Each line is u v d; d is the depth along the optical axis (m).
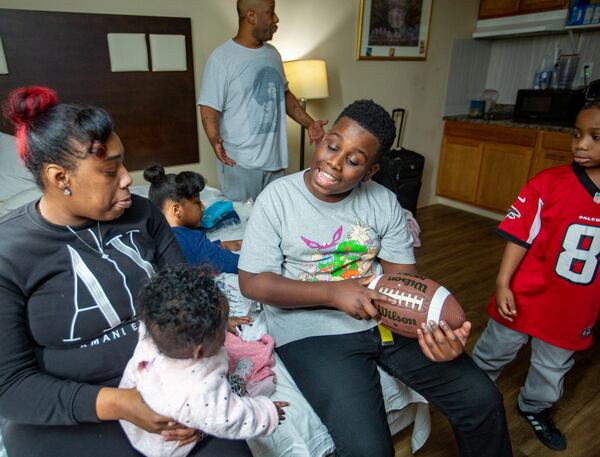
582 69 3.47
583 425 1.53
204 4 2.52
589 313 1.27
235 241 1.78
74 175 0.73
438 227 3.61
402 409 1.25
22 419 0.73
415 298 0.93
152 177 1.61
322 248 1.07
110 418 0.72
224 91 2.25
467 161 3.90
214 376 0.70
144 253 0.93
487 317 2.21
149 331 0.67
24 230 0.76
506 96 4.14
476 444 1.06
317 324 1.06
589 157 1.15
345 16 3.12
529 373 1.45
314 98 2.94
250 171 2.42
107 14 2.21
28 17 2.02
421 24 3.52
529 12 3.46
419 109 3.84
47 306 0.79
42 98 0.72
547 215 1.26
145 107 2.48
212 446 0.81
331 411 0.93
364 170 1.00
